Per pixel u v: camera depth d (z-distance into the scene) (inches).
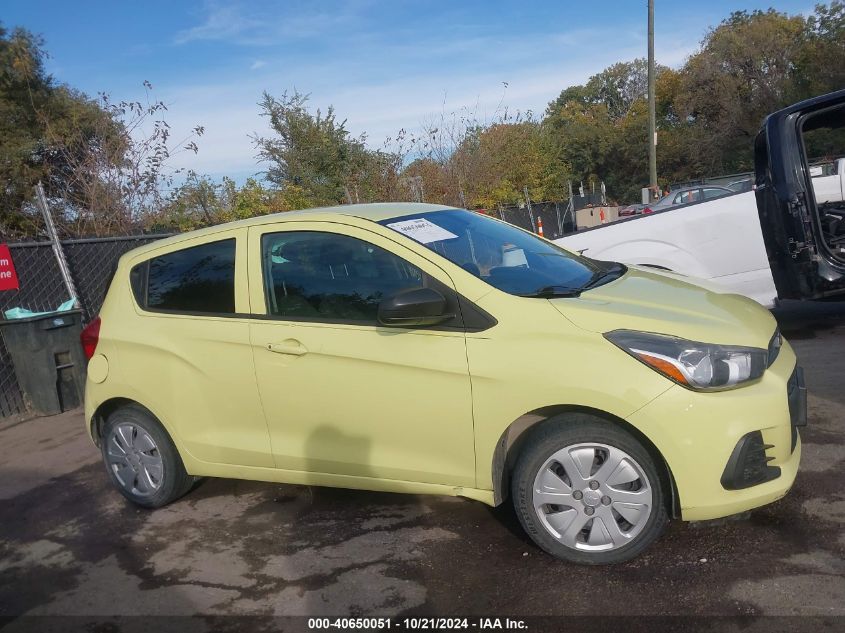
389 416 143.7
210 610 133.8
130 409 181.0
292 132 698.2
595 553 131.5
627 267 178.9
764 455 125.9
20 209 540.1
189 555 156.4
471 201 675.4
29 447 247.3
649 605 119.5
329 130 702.5
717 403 122.6
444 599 128.3
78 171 435.5
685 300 143.7
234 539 161.5
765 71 1530.5
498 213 718.5
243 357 159.3
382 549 148.6
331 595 133.9
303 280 156.3
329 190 673.6
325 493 181.2
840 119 257.9
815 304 312.7
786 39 1485.0
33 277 296.4
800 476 158.2
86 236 425.1
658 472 127.3
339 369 147.4
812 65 1382.9
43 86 634.8
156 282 178.1
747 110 1523.1
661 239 277.4
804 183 232.8
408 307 133.9
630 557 130.6
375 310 147.3
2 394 279.3
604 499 129.5
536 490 133.0
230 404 163.0
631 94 2842.0
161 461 177.8
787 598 117.0
